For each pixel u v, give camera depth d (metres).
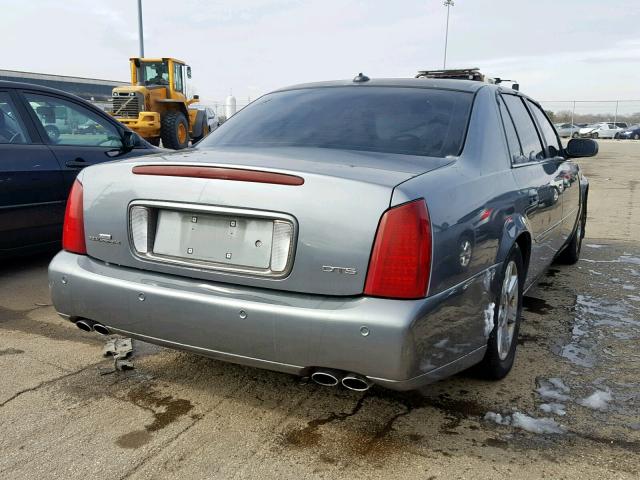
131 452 2.40
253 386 2.99
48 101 5.08
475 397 2.90
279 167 2.36
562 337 3.76
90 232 2.75
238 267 2.39
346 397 2.88
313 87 3.55
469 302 2.49
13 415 2.67
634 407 2.83
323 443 2.48
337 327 2.17
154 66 17.03
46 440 2.48
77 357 3.31
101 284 2.62
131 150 5.71
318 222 2.23
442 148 2.81
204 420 2.66
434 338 2.26
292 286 2.29
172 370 3.16
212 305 2.36
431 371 2.30
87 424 2.61
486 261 2.63
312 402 2.83
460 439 2.53
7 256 4.70
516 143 3.57
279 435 2.54
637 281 5.14
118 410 2.73
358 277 2.19
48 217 4.91
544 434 2.58
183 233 2.53
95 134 5.44
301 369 2.29
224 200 2.39
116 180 2.67
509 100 3.78
